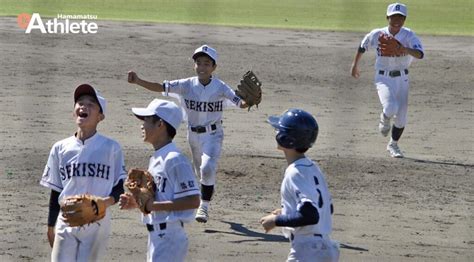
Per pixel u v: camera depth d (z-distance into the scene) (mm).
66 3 84062
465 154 41156
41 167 34938
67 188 20156
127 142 39875
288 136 17922
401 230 29453
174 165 19031
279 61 61125
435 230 29672
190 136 29938
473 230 29750
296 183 17562
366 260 26016
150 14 81000
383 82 39531
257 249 26672
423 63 62875
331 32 73812
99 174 20094
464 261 26312
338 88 54844
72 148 20172
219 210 30828
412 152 41125
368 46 40062
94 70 55812
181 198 18938
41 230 27594
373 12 87000
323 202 17797
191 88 29469
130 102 48500
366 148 41125
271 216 17578
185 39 67625
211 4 90188
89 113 20094
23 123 42406
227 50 63875
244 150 39312
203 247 26594
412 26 79250
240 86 29641
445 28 78812
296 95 52438
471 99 53875
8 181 32844
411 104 52219
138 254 25453
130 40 66062
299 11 87375
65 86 51219
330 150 40281
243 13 84750
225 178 34812
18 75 53344
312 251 17688
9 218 28625
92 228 19891
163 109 19281
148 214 19188
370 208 31875
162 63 58594
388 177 36188
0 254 25234
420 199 33375
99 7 83062
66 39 65188
